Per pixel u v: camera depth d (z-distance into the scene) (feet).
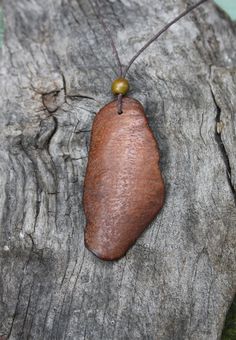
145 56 0.81
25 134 0.74
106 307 0.64
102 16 0.87
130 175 0.66
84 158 0.72
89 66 0.82
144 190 0.66
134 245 0.66
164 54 0.82
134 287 0.65
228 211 0.68
